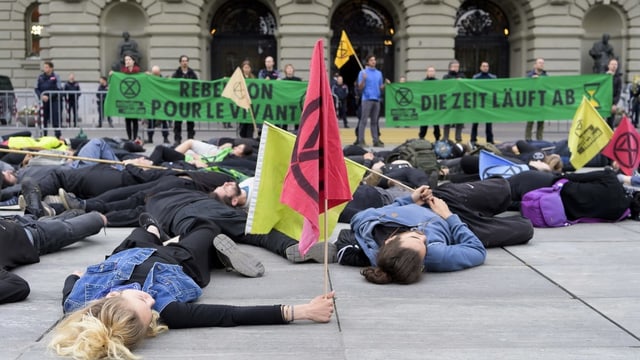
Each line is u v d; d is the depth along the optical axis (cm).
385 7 3103
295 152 505
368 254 631
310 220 497
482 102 1691
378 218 651
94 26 2864
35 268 641
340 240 676
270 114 1692
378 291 571
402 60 2984
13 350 438
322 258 661
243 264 606
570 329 482
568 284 594
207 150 1243
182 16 2856
